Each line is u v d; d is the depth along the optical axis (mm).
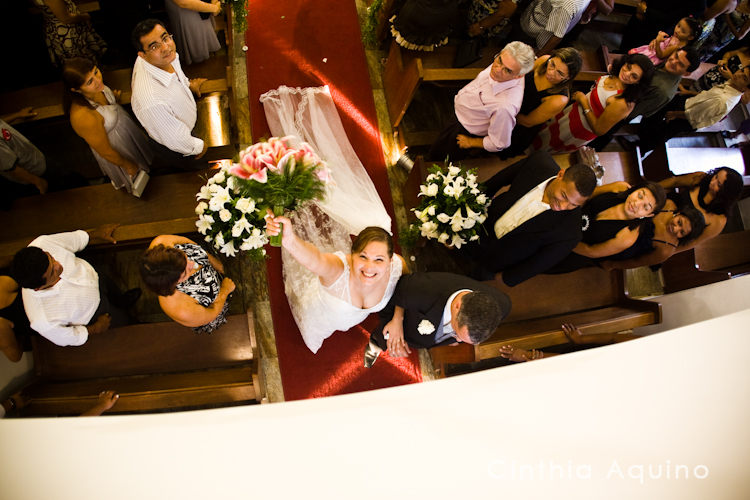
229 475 1226
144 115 2766
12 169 3109
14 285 2648
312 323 3158
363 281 2311
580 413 1288
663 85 3473
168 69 2764
